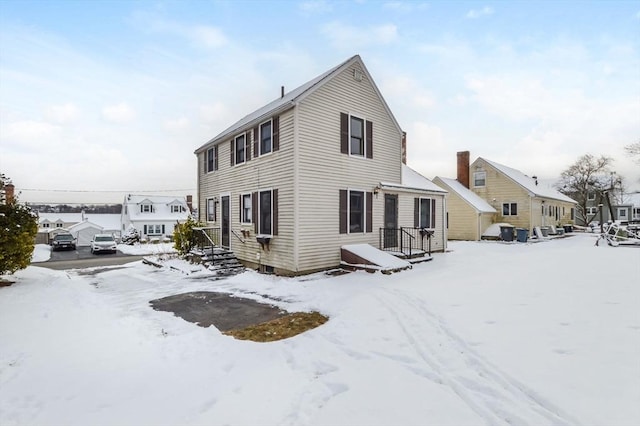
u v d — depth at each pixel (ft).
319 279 32.68
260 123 40.42
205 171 55.93
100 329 17.98
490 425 8.54
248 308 23.81
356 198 41.27
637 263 34.19
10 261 29.53
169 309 23.70
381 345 15.07
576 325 15.01
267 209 39.17
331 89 38.24
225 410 10.07
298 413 9.80
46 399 10.74
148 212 148.87
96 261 59.77
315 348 15.28
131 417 9.71
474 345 13.66
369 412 9.59
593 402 8.82
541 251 53.62
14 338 16.10
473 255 50.19
